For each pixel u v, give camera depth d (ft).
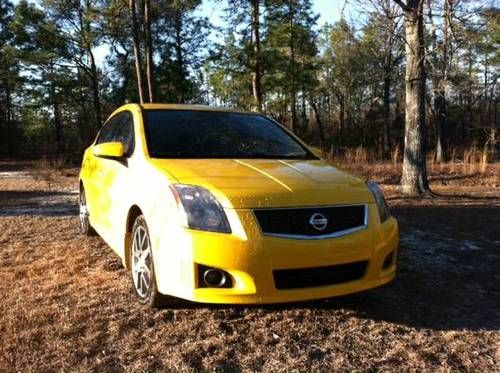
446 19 29.27
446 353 10.67
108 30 102.37
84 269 16.11
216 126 15.53
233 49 88.53
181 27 111.24
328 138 148.25
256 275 10.48
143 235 12.71
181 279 10.84
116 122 17.88
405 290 14.42
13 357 10.21
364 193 12.05
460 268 16.69
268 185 11.33
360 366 10.09
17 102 130.93
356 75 126.00
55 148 147.33
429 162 59.72
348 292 11.27
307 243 10.70
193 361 10.15
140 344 10.84
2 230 22.47
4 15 117.70
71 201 33.12
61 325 11.71
